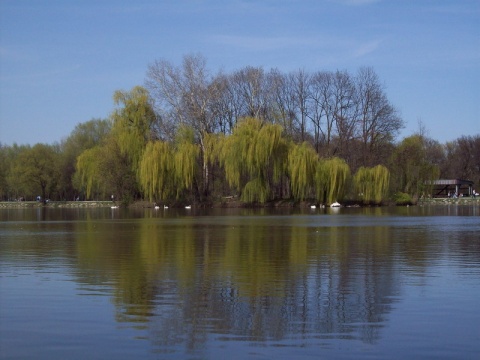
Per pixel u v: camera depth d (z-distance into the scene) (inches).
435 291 660.7
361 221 1931.6
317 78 3838.6
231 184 2955.2
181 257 959.6
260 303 603.2
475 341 477.1
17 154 4766.2
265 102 3563.0
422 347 463.5
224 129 3624.5
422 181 3499.0
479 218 2098.9
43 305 595.8
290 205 3105.3
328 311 569.9
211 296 637.9
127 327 516.4
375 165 3378.4
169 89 3341.5
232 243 1187.3
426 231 1477.6
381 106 3720.5
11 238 1339.8
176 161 2977.4
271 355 446.9
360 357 442.9
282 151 2952.8
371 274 775.7
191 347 464.8
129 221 2047.2
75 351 457.4
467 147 5467.5
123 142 3134.8
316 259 927.7
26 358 444.1
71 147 4456.2
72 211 3157.0
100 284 708.0
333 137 3863.2
